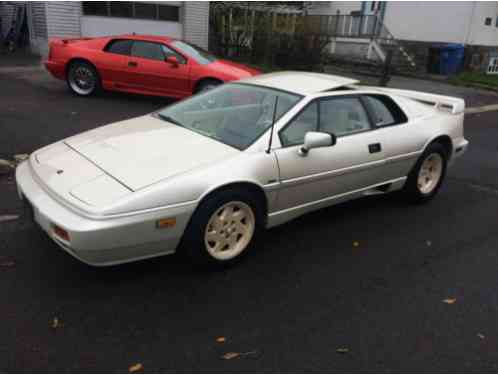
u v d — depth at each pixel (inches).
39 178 126.1
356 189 169.2
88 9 494.9
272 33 620.4
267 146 138.5
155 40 351.9
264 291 127.1
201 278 130.6
